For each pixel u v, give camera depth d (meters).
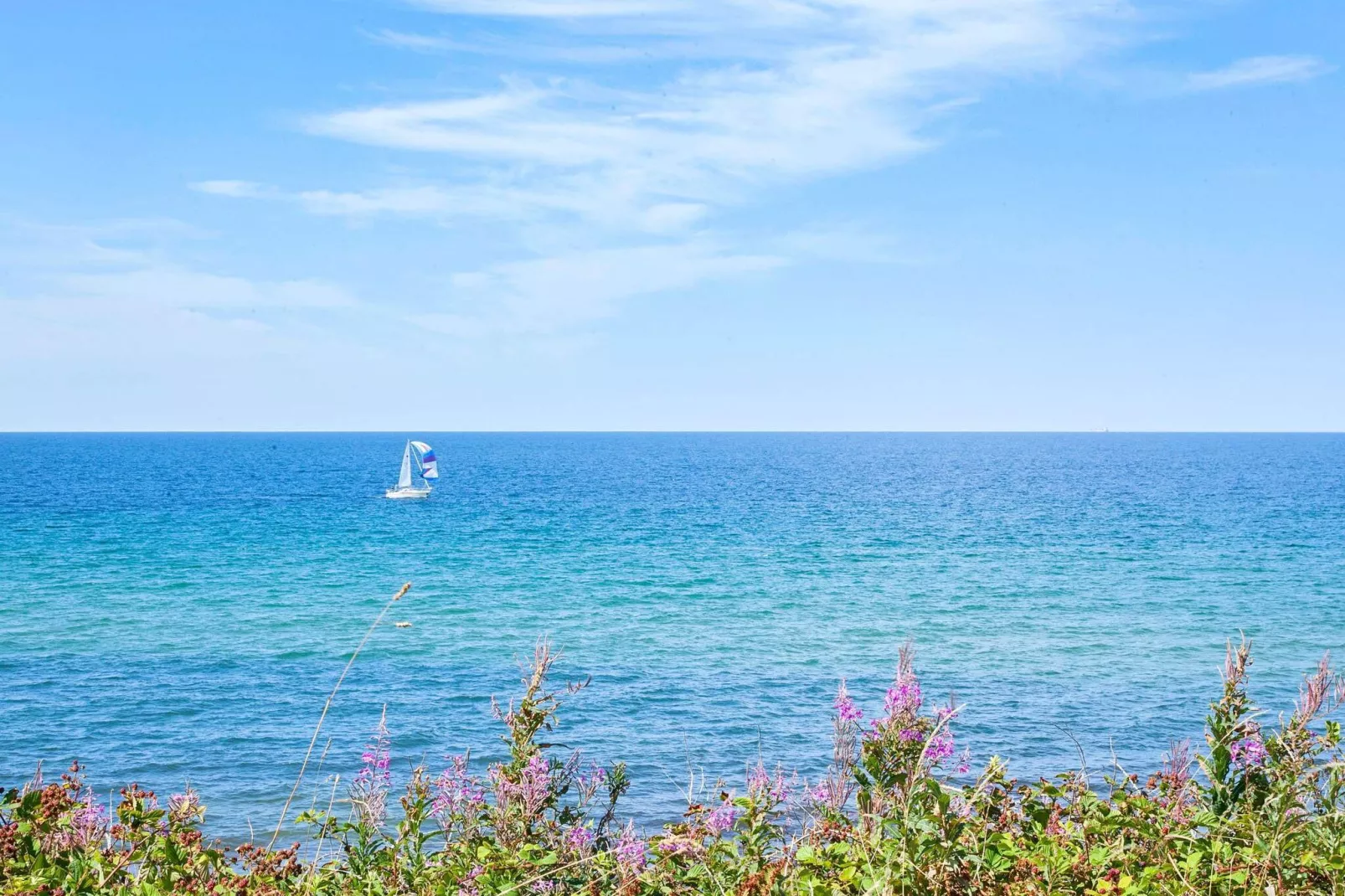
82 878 5.07
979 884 5.06
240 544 70.25
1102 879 5.25
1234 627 37.44
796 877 5.37
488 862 5.79
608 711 24.41
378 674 29.55
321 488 141.88
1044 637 35.47
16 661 31.64
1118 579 52.53
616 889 5.67
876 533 79.12
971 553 65.00
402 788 9.90
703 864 5.80
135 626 38.62
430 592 48.06
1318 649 32.78
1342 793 6.23
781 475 187.12
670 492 133.75
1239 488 142.88
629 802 16.91
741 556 63.34
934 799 5.28
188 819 6.15
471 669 30.23
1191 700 25.31
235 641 35.22
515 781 6.28
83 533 77.19
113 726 23.62
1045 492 135.50
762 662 30.92
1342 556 62.94
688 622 39.16
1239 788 6.32
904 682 5.61
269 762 20.70
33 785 6.00
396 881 5.93
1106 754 20.33
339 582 51.78
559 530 81.75
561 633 36.75
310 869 6.20
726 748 21.03
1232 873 5.32
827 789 5.96
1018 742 21.34
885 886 4.93
